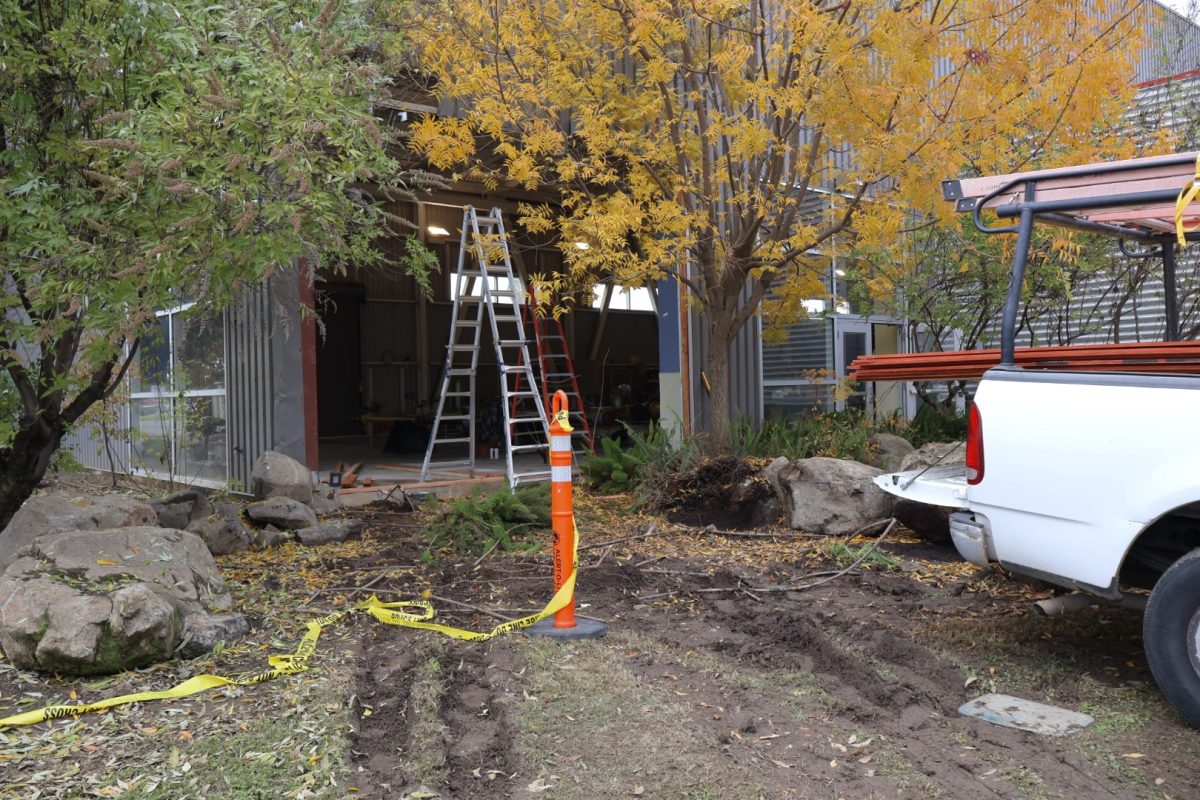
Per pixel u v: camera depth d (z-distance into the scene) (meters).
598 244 7.84
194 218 4.13
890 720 3.72
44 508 5.82
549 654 4.40
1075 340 11.45
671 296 10.70
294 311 8.55
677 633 4.83
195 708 3.74
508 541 6.78
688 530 7.62
